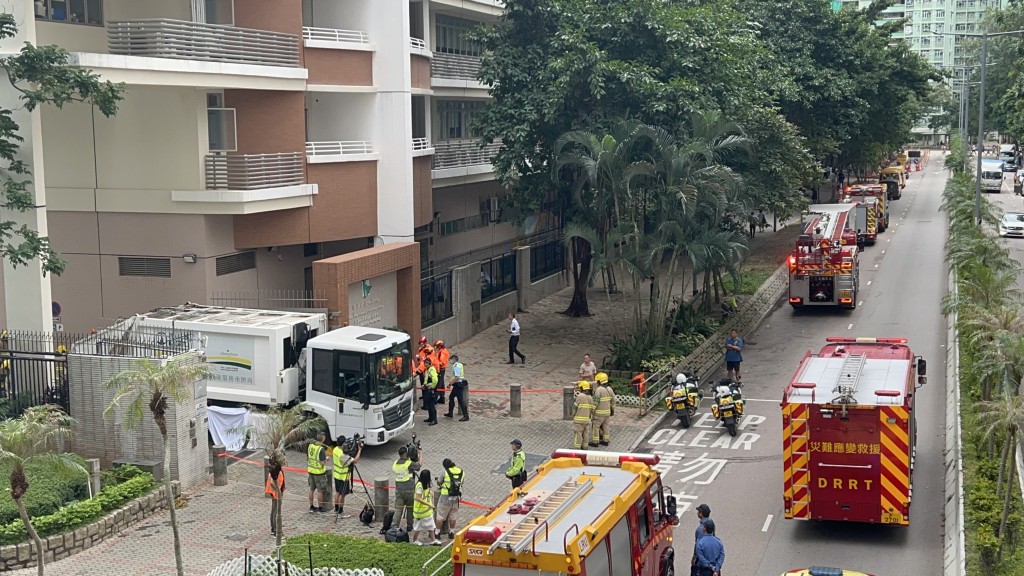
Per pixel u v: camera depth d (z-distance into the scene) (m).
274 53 32.91
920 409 31.08
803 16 62.72
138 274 32.81
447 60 45.38
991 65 115.56
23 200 24.83
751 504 23.27
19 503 16.22
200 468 24.16
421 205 38.78
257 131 33.47
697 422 30.28
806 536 21.33
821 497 20.62
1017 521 19.83
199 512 22.41
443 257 48.50
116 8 32.53
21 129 26.39
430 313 38.44
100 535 20.50
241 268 34.22
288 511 22.73
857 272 49.28
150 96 32.06
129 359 23.27
